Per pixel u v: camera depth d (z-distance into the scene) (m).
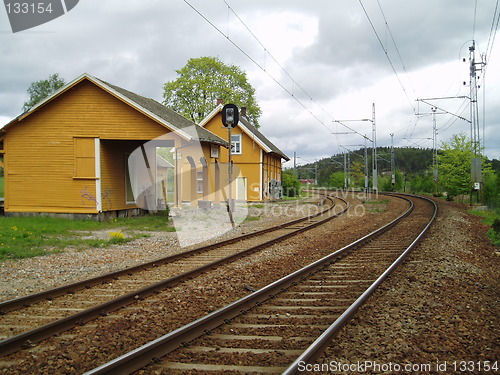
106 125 20.19
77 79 19.77
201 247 12.47
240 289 8.19
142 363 4.67
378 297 7.33
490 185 33.28
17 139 20.38
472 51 34.88
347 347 5.15
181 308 6.88
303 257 11.57
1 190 32.75
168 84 49.41
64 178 20.22
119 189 21.86
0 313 6.75
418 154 163.75
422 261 10.49
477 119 34.81
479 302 7.20
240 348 5.21
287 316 6.48
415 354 4.99
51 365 4.82
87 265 10.69
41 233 15.27
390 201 39.59
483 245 13.70
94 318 6.40
